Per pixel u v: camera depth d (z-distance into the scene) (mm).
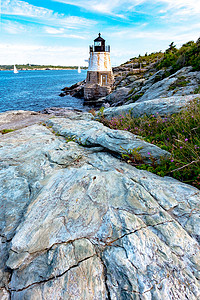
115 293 2105
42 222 2939
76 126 8156
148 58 46406
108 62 37469
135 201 3102
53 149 5820
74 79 123875
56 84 85750
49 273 2320
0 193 4023
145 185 3492
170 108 7305
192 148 4051
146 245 2463
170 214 2902
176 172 3873
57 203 3260
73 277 2244
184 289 2080
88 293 2117
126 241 2516
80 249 2500
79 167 4758
